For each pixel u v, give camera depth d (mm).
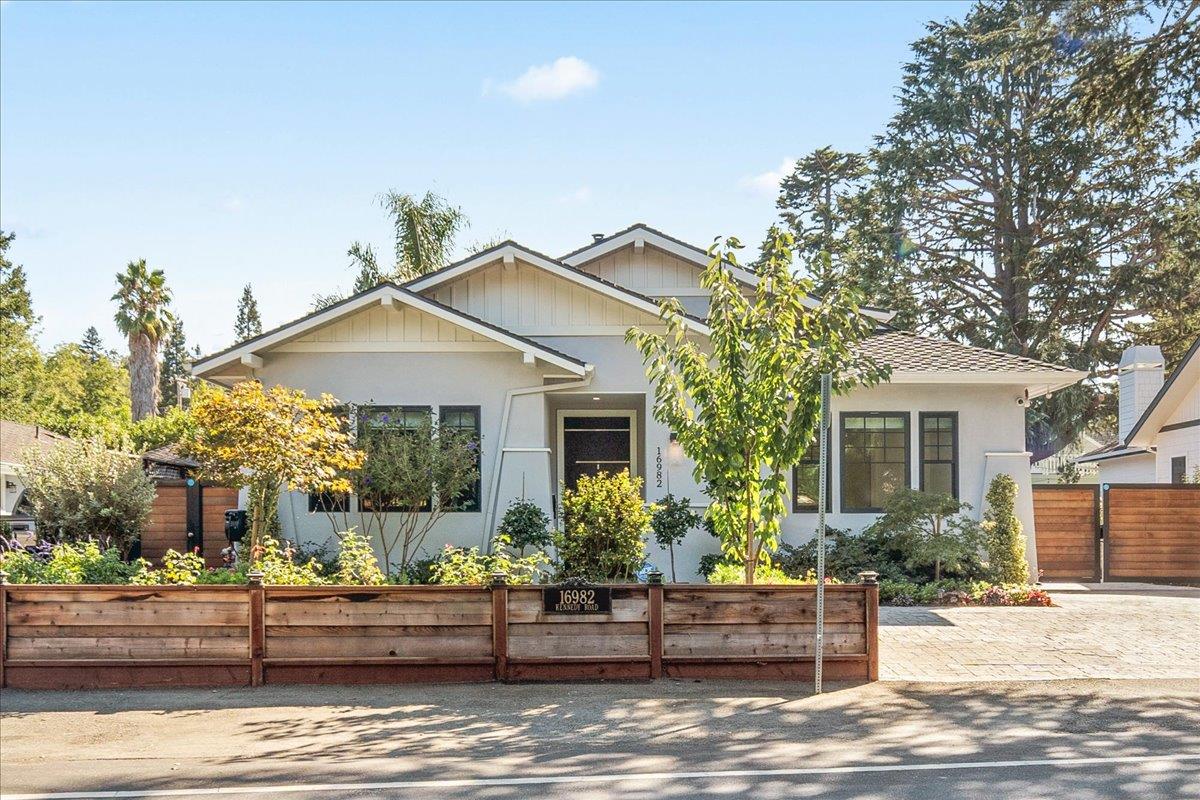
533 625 9992
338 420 14172
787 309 10578
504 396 16609
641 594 10039
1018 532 16578
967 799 6227
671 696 9312
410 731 8141
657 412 10938
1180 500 18375
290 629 9906
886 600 15242
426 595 9977
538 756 7352
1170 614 14062
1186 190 33000
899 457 17547
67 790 6613
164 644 9883
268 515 14039
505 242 17172
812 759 7203
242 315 95938
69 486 16375
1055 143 33812
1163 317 34750
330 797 6410
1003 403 17562
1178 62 17250
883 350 18562
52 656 9844
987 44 36031
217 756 7441
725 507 10938
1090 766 6957
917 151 36375
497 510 16391
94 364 61562
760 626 10039
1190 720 8336
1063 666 10516
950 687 9625
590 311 17312
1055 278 34031
